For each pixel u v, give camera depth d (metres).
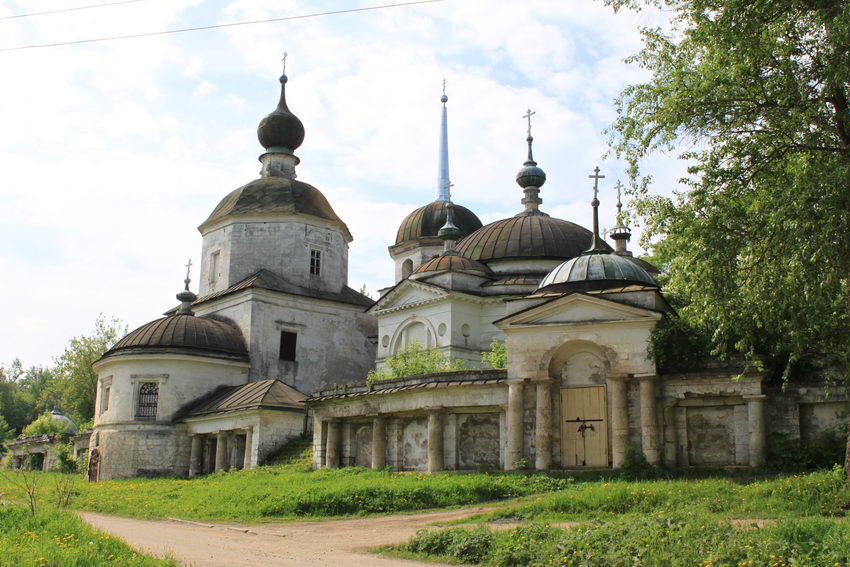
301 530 21.73
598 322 29.17
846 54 20.09
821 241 19.88
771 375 27.06
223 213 57.84
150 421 47.94
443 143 79.81
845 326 22.47
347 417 37.00
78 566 14.16
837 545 13.86
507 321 30.73
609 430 28.89
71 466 57.66
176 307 60.25
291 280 56.00
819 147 21.41
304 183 60.25
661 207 23.41
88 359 76.69
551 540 16.38
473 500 25.19
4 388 120.81
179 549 18.06
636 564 14.25
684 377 27.91
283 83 61.97
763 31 21.88
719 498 20.41
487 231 51.56
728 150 22.83
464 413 32.41
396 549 17.75
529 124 56.69
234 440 44.47
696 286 22.50
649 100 23.34
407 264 62.44
